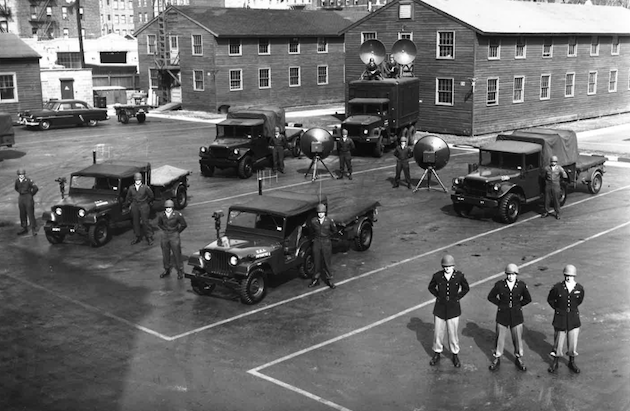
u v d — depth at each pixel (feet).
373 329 45.01
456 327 39.06
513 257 60.49
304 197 55.77
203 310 48.75
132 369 39.32
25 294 52.16
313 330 44.91
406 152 88.89
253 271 49.34
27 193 68.54
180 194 78.64
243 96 186.50
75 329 45.39
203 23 179.52
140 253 63.00
